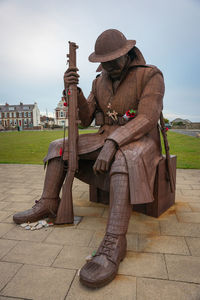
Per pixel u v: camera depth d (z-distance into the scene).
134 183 2.15
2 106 72.44
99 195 3.66
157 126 2.91
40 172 6.25
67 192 2.81
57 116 51.56
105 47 2.56
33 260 2.11
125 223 2.11
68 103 2.70
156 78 2.62
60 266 2.02
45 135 24.59
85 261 2.09
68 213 2.82
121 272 1.93
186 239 2.47
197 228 2.72
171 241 2.43
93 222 2.92
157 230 2.68
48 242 2.43
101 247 2.01
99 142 2.82
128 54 2.84
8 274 1.92
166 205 3.26
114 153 2.34
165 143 3.00
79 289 1.75
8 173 6.13
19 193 4.27
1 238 2.52
